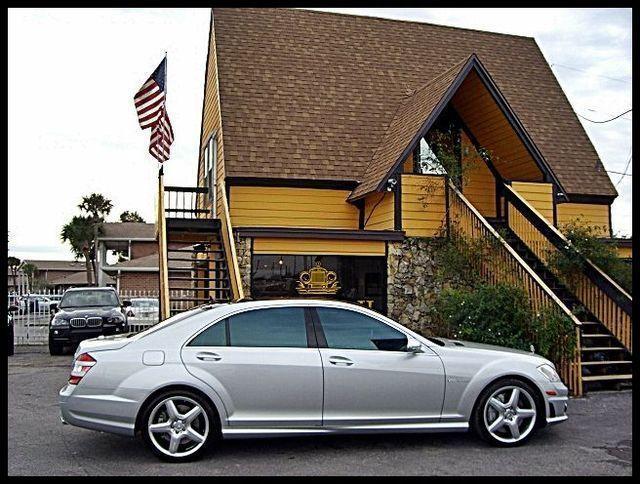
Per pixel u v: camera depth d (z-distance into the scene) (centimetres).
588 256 1296
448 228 1507
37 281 6072
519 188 1585
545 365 762
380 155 1670
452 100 1706
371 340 730
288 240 1431
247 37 1948
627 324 1192
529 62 2208
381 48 2064
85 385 674
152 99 1552
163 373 679
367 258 1483
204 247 1809
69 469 654
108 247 5250
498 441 733
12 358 1673
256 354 697
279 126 1738
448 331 1377
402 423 716
